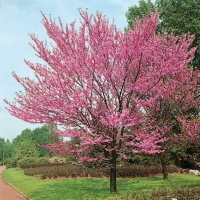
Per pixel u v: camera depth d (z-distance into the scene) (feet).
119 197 36.50
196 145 42.68
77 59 38.50
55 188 52.24
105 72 38.14
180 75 50.34
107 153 43.16
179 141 49.44
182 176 63.77
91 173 68.74
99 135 38.29
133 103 40.73
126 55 38.24
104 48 38.63
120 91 41.32
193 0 79.30
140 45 37.70
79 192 45.80
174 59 38.40
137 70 42.32
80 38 41.14
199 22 74.18
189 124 39.65
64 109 36.63
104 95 41.27
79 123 40.78
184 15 79.00
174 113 55.83
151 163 83.56
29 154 161.58
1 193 54.49
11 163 167.53
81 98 35.40
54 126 43.91
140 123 43.52
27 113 39.24
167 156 59.16
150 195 35.60
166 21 81.10
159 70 39.29
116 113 37.06
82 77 39.86
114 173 43.32
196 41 76.23
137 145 38.34
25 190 54.60
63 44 40.37
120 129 41.06
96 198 38.81
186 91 50.16
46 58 41.81
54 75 40.37
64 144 41.09
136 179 60.85
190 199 32.83
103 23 41.09
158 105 51.39
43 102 36.94
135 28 42.14
